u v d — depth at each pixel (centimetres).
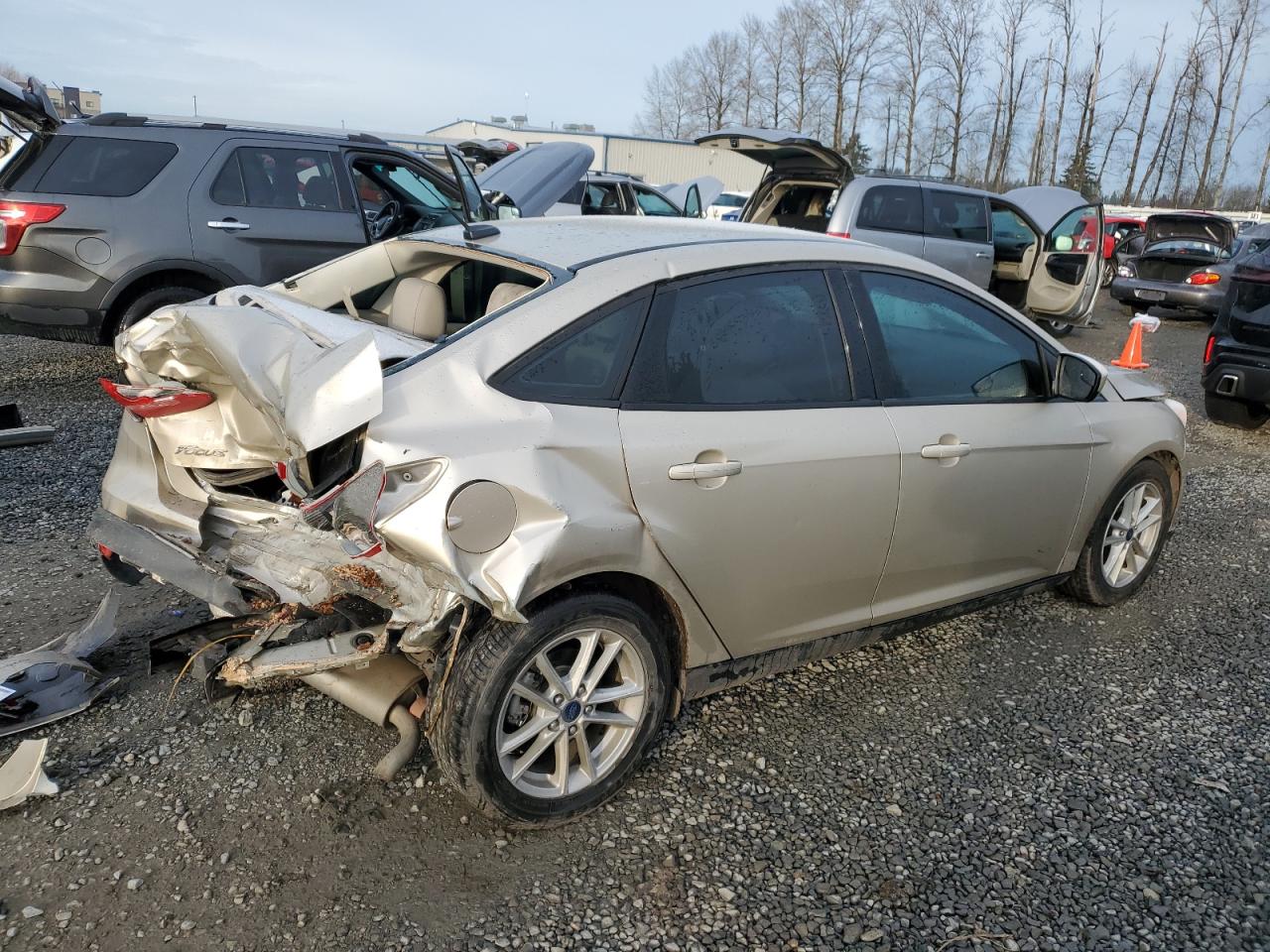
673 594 274
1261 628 427
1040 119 5184
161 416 275
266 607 262
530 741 262
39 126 631
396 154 770
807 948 234
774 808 284
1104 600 433
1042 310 1161
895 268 338
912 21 5225
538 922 235
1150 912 252
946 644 398
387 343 266
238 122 773
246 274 694
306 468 234
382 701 258
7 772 268
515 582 231
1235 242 1603
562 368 259
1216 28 4781
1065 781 306
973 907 250
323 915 232
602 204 1483
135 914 228
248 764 287
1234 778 312
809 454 293
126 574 320
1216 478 666
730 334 290
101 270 646
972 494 344
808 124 5741
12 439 379
